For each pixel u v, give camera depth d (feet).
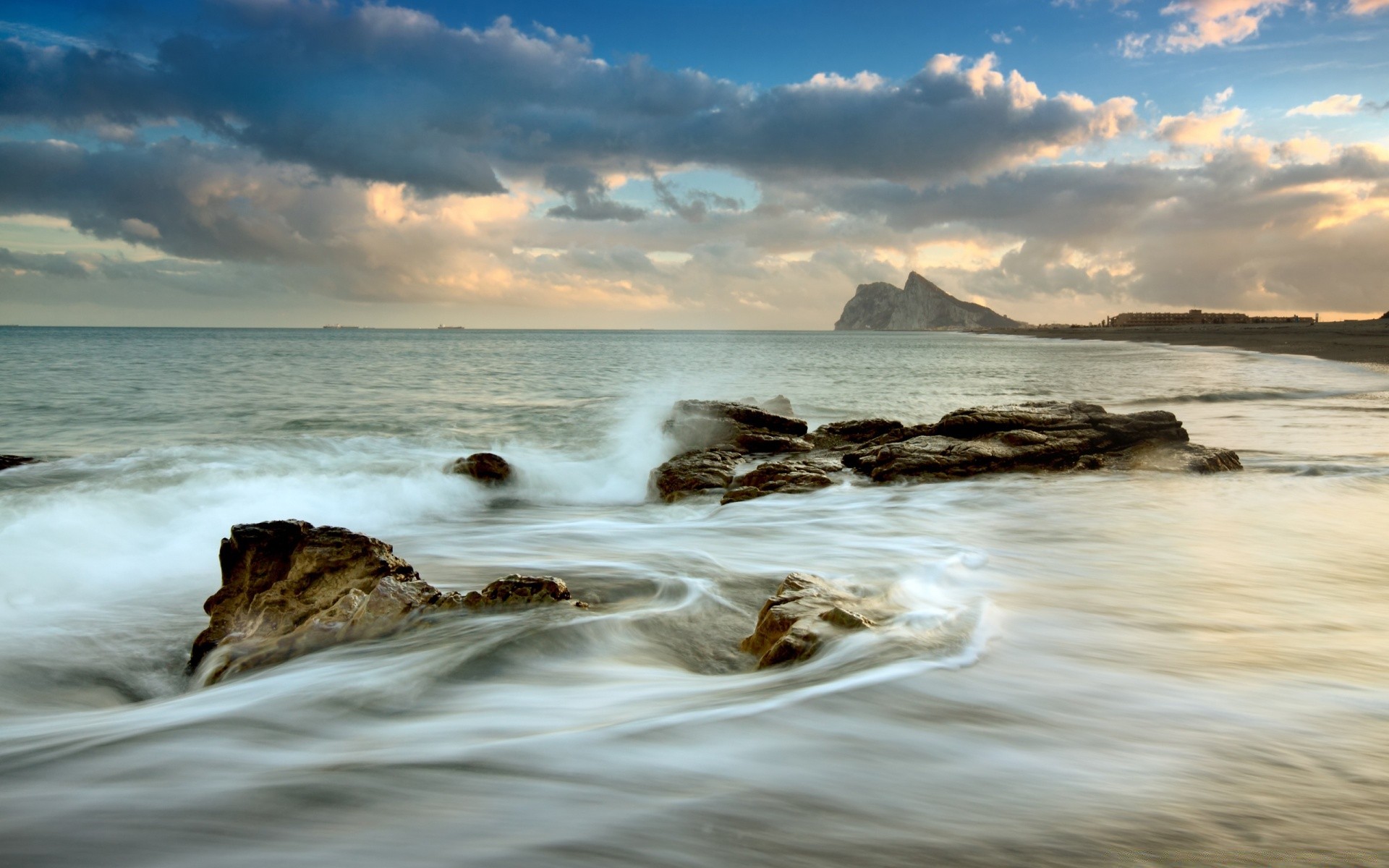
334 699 15.85
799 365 223.51
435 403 106.73
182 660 21.72
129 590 28.19
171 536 35.47
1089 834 10.12
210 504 41.81
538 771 11.78
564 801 10.81
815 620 19.29
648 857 9.36
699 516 43.86
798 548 32.76
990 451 51.16
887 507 41.91
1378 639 20.11
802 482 47.09
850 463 54.60
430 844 9.65
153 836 9.96
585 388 134.21
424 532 39.17
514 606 21.22
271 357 239.71
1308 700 15.49
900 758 12.41
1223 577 27.25
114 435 73.97
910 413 97.35
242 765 12.41
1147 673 17.16
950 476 49.24
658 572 28.22
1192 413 89.56
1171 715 14.60
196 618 24.94
